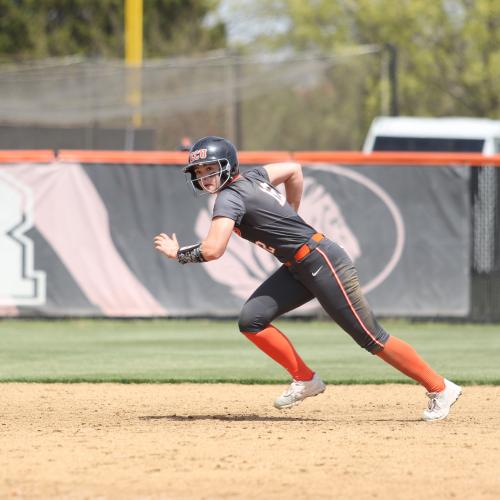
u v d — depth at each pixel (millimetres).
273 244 26266
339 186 55094
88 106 79250
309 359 43656
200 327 54438
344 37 147375
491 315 55969
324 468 21750
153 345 48125
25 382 36969
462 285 55719
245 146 116812
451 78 142375
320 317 57062
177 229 55094
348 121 116688
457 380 37125
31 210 55062
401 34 142125
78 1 144875
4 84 78062
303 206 55000
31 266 55219
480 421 28250
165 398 33312
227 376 38469
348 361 43031
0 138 77812
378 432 26125
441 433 26031
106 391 34875
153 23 139125
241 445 24188
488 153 77562
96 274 55344
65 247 55156
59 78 77875
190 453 23219
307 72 83312
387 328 54344
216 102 81500
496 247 55812
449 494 19719
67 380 37250
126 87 79500
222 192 26078
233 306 55469
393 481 20688
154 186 55125
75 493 19703
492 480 20844
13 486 20234
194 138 87562
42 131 78438
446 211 55500
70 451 23500
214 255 25531
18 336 50969
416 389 35406
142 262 55344
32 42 141000
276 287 27125
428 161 55406
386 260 55312
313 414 30000
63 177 55062
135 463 22188
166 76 80125
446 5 141500
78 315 55281
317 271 26250
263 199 26109
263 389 35531
